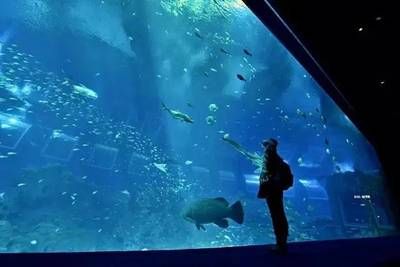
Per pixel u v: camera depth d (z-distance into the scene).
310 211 28.72
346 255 4.14
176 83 37.69
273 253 4.04
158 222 15.25
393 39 9.62
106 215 14.34
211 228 16.66
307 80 36.25
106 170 20.17
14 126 21.11
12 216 12.16
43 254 2.85
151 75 36.91
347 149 32.44
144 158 21.97
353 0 8.37
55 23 32.00
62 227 12.27
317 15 8.73
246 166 32.84
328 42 9.86
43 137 22.00
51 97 26.41
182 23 33.47
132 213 15.41
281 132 41.75
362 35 9.60
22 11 30.56
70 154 21.38
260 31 34.47
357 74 11.67
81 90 20.42
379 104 13.67
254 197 25.86
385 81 11.90
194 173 26.41
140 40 34.41
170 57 36.31
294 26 9.16
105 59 35.50
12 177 16.08
